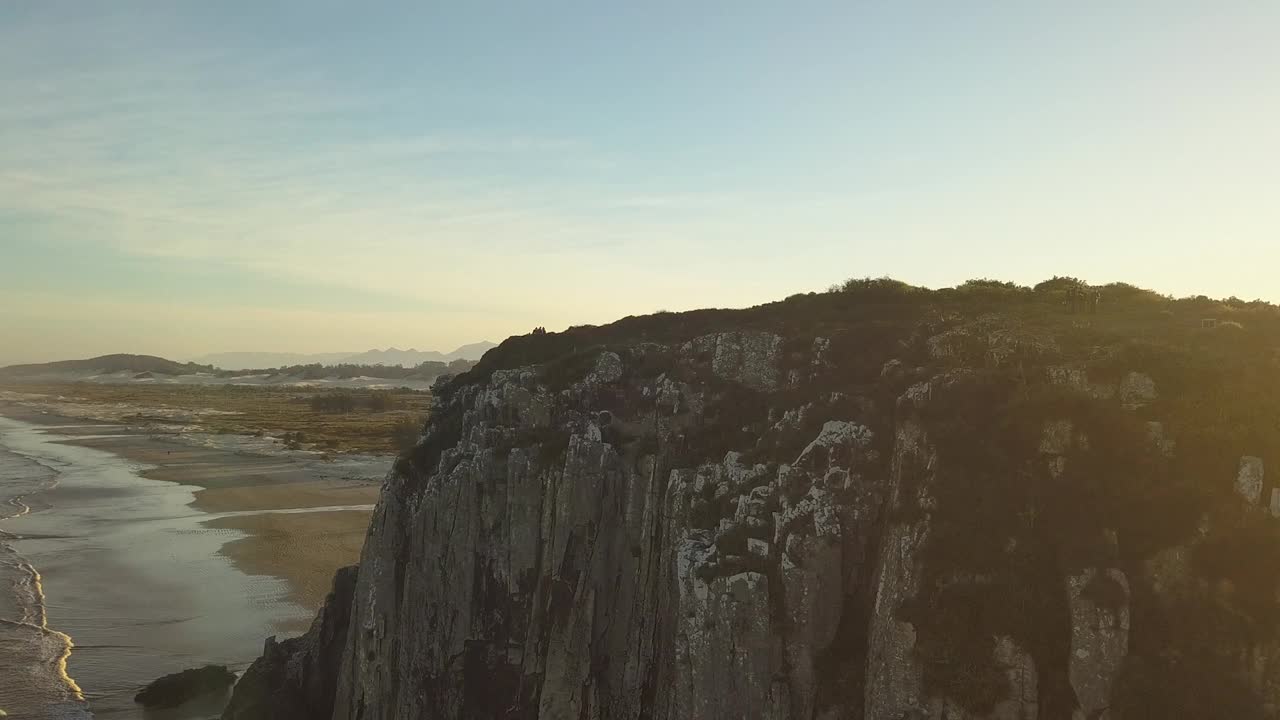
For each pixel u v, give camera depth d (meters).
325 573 86.75
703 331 48.69
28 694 57.78
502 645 40.75
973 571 27.97
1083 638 26.42
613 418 42.44
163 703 55.91
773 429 37.28
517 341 54.34
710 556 32.75
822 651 31.14
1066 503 28.67
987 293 49.03
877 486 32.84
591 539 39.22
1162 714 25.53
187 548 97.25
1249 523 27.22
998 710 26.53
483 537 42.59
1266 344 34.03
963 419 31.20
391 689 43.59
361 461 174.88
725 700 30.91
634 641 38.19
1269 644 25.83
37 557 93.06
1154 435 29.42
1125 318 41.22
